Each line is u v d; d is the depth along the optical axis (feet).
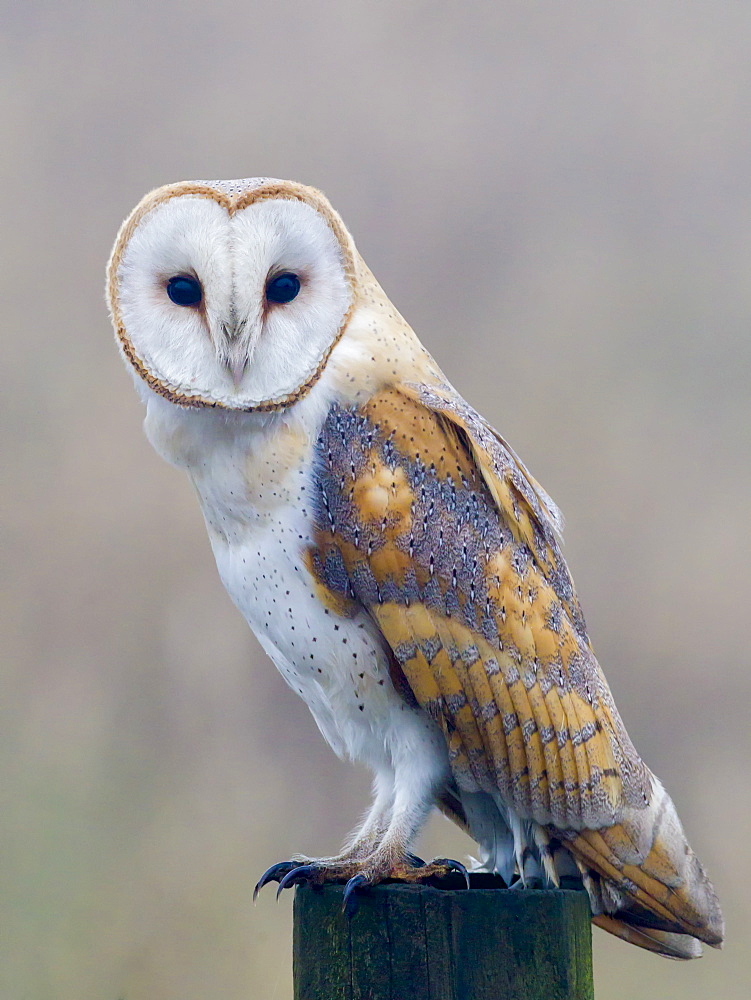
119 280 24.13
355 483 24.03
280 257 24.07
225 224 24.06
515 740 24.00
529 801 24.02
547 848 24.06
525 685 24.00
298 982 23.80
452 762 24.03
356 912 23.77
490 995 23.72
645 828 24.04
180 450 24.12
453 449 24.07
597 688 24.08
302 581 24.06
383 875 23.98
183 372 24.07
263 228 24.06
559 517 24.25
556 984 23.71
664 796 24.12
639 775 24.07
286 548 24.06
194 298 24.09
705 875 24.08
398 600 24.00
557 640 24.04
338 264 24.12
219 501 24.11
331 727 24.23
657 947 24.13
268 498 24.07
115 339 24.16
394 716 24.07
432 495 24.03
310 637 24.07
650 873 24.03
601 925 24.13
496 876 24.04
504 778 24.02
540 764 24.00
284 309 24.07
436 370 24.18
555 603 24.07
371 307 24.16
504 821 24.13
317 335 24.08
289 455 24.06
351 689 24.08
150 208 24.11
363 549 24.02
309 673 24.12
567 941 23.72
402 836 24.03
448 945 23.75
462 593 24.00
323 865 23.98
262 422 24.06
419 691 24.00
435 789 24.08
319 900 23.81
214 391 24.06
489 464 24.06
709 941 24.07
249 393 24.04
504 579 24.02
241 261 24.04
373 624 24.04
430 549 24.00
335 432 24.06
